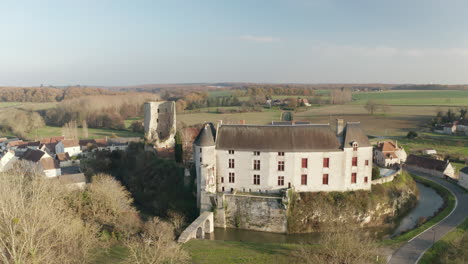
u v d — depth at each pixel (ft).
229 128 221.05
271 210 199.93
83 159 327.26
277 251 157.89
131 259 128.98
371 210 203.72
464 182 262.67
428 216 212.64
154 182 249.96
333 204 203.21
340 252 128.88
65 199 179.22
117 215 178.40
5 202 131.54
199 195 212.64
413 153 376.07
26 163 274.36
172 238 164.35
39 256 111.75
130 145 329.11
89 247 132.77
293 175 209.56
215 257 149.07
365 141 212.84
